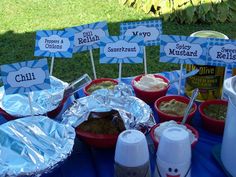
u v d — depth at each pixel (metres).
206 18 3.25
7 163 0.85
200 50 1.12
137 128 0.96
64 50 1.17
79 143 1.03
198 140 1.03
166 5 3.31
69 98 1.21
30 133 0.93
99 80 1.25
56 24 3.38
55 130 0.95
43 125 0.96
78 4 3.75
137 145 0.78
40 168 0.84
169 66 2.69
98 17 3.48
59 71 2.68
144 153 0.79
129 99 1.04
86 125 0.99
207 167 0.95
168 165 0.80
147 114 1.00
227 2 3.32
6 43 3.06
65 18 3.49
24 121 0.97
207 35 1.18
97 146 0.98
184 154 0.79
